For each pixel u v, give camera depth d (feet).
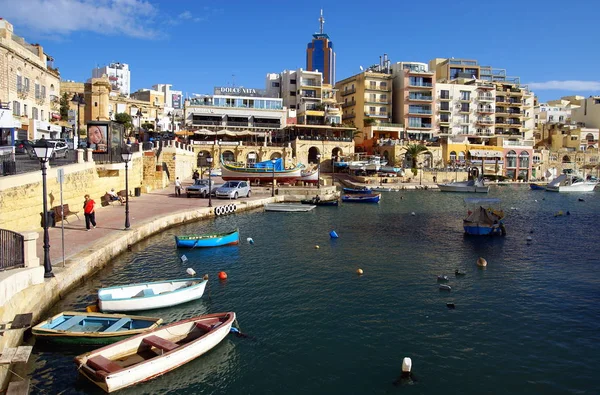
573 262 82.69
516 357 44.88
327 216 141.28
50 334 42.09
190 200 142.20
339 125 314.14
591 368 42.86
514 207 179.11
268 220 127.75
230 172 198.49
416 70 347.97
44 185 51.83
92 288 59.21
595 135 391.45
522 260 83.97
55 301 52.19
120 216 99.86
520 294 63.62
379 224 126.41
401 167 294.66
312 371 41.63
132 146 145.28
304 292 62.95
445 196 223.92
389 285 66.90
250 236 103.04
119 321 44.80
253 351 45.03
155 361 37.93
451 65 388.98
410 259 83.61
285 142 302.04
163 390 37.93
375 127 327.47
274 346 46.19
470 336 49.39
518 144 344.08
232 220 124.88
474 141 356.59
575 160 370.94
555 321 53.88
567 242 102.47
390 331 50.31
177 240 84.38
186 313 54.29
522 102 377.91
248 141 294.87
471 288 66.03
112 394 36.17
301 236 104.68
